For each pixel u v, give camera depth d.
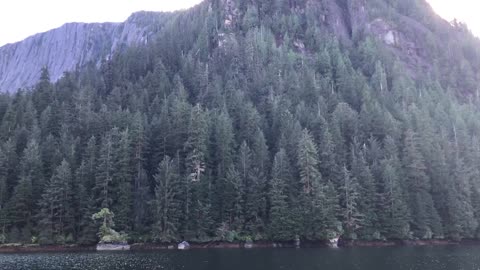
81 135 111.69
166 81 142.75
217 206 96.31
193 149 101.81
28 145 95.81
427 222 101.94
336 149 109.88
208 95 134.25
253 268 56.09
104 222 88.81
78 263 62.53
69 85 146.38
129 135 102.75
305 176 98.06
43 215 87.88
